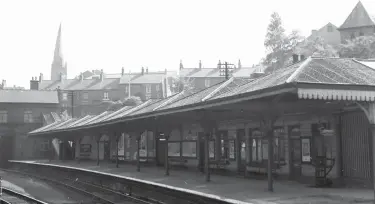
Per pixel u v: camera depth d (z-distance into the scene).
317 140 17.34
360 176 15.31
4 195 23.23
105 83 100.31
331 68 13.85
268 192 14.70
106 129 33.22
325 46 63.41
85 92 98.31
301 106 14.65
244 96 13.52
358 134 15.48
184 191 15.91
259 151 20.64
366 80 12.48
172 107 19.28
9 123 58.62
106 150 42.34
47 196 21.89
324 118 16.83
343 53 60.31
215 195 14.45
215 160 23.67
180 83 101.38
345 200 12.49
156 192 18.64
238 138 22.48
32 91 62.28
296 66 14.66
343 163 16.22
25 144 58.56
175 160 28.34
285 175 18.92
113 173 25.66
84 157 46.22
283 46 70.88
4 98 59.47
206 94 18.84
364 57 57.72
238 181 18.89
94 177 27.73
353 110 15.50
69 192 23.62
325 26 87.75
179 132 28.28
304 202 12.39
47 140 59.19
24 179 34.75
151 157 32.66
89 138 46.09
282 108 14.55
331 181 16.02
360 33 73.19
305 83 11.52
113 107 82.31
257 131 20.77
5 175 40.12
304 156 17.91
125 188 22.20
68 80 104.56
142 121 25.88
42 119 59.91
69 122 45.91
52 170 38.44
